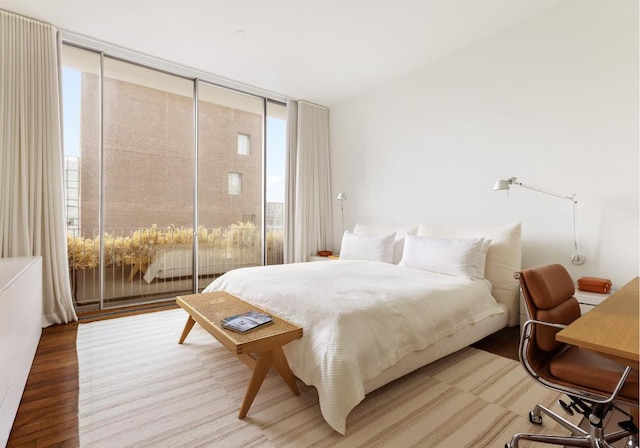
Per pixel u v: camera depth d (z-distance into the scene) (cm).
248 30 312
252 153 469
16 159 280
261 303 223
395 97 420
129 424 157
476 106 340
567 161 279
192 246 417
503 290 285
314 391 189
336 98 482
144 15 288
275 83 430
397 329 188
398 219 420
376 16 294
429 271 298
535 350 138
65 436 148
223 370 214
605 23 259
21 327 181
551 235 289
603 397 116
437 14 293
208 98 429
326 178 511
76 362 223
